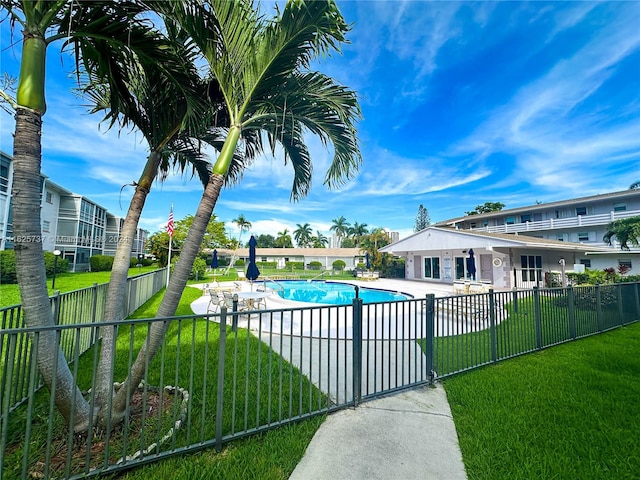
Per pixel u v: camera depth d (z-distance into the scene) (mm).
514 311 5551
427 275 22969
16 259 2156
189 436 2488
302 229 72500
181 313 9000
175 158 4480
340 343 6137
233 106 3064
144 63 2893
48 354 2303
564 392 3732
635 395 3633
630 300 8008
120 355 4871
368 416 3199
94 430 2631
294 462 2430
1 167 17281
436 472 2350
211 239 31359
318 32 2750
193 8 2521
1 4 2160
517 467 2402
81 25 2465
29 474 2182
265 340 6129
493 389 3836
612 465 2428
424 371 4711
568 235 25547
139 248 43469
